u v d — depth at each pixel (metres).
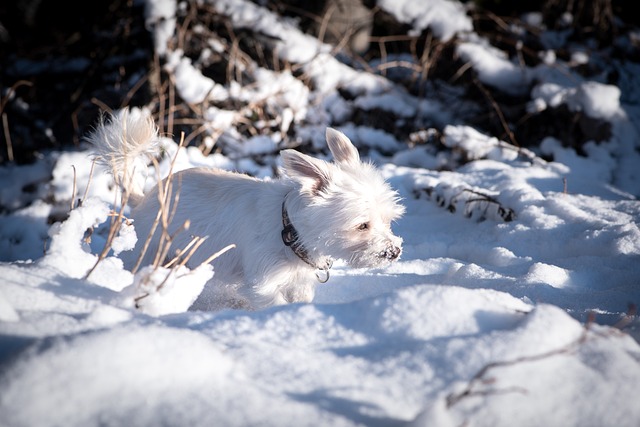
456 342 2.28
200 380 2.09
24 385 1.97
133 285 2.79
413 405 2.07
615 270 4.14
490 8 10.25
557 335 2.32
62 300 2.65
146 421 1.92
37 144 9.19
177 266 2.90
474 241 5.15
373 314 2.47
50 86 9.70
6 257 6.47
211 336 2.43
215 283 4.31
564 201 5.44
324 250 3.97
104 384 2.01
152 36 8.25
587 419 2.03
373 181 4.09
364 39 9.66
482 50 8.44
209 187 4.29
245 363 2.22
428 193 6.41
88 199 3.29
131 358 2.09
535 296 3.72
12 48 9.92
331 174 4.00
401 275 4.44
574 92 7.73
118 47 9.15
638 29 9.94
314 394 2.09
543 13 9.81
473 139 7.45
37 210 6.92
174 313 2.72
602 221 4.95
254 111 8.22
